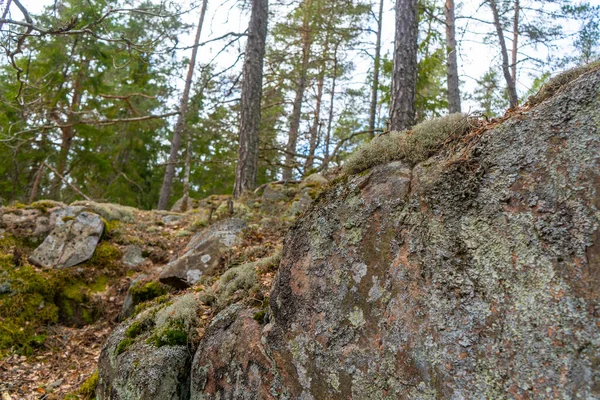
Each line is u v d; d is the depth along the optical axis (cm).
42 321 521
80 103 1270
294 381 222
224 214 702
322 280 234
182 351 294
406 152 232
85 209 712
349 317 216
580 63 197
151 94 1431
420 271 197
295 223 264
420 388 180
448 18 1098
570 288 152
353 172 253
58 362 456
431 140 226
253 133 856
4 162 1209
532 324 158
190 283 459
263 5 898
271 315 253
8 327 489
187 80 1341
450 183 201
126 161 1675
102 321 539
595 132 163
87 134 1231
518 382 155
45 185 1459
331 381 210
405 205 215
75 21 390
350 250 229
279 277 255
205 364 267
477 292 177
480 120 217
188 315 315
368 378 198
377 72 1298
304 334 229
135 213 834
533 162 177
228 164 1373
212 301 342
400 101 616
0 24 357
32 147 1221
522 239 170
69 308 547
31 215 679
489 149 194
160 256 648
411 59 632
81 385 387
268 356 237
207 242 499
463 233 189
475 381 166
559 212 163
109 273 609
